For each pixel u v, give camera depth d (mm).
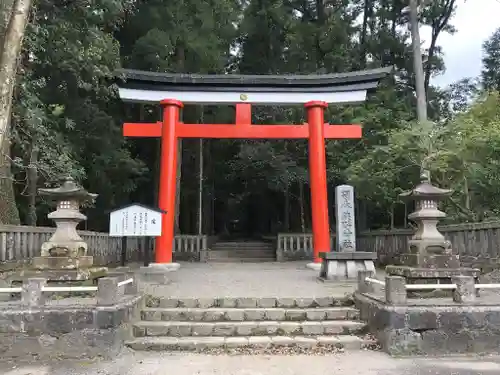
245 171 23828
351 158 17297
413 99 21297
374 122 16781
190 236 18266
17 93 9664
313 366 5258
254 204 30359
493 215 12070
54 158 10680
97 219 18766
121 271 7746
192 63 18344
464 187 12625
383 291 7512
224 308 7277
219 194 28406
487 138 10750
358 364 5316
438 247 7484
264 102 12664
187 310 7062
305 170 21484
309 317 6980
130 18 16422
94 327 5668
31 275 6926
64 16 10273
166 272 10719
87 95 13773
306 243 18250
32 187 12609
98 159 15492
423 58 22438
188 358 5645
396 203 16281
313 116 12602
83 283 7070
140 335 6469
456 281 6070
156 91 12414
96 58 10523
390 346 5691
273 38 23156
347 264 9914
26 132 10367
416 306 5793
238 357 5688
